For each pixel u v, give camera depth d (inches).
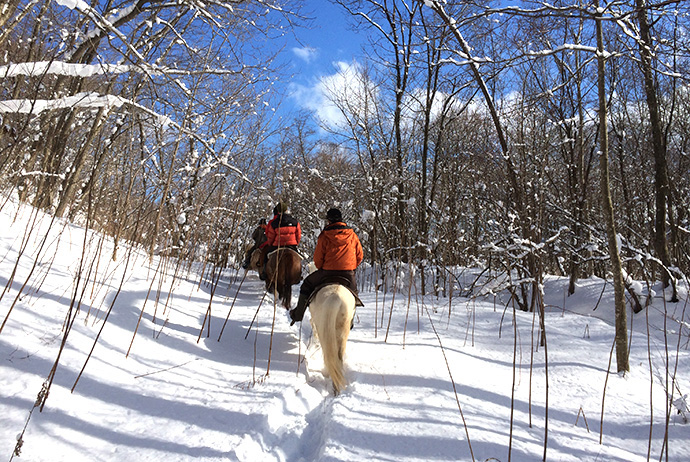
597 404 158.6
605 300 329.7
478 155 374.3
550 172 381.4
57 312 173.5
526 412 150.2
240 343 219.8
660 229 311.1
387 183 426.9
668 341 237.5
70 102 165.3
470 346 223.9
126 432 119.7
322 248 213.3
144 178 279.1
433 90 462.0
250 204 388.8
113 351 163.9
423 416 139.9
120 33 175.5
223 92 313.7
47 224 277.9
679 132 455.5
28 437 106.7
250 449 119.0
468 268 445.7
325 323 171.2
